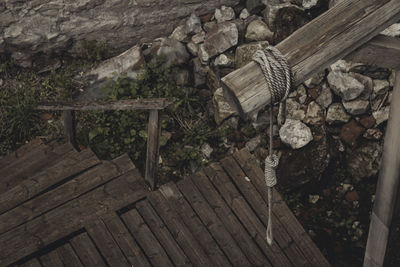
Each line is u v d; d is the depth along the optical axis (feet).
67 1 20.68
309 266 12.12
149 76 21.53
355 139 19.03
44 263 11.59
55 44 21.95
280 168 19.20
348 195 19.11
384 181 9.73
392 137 9.14
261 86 6.15
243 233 12.60
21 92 21.79
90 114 21.38
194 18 21.90
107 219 12.46
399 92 8.57
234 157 14.08
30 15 20.77
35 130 21.04
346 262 18.02
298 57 6.34
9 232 12.39
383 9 6.61
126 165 14.39
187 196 13.21
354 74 18.65
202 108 21.97
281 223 12.78
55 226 12.57
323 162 18.67
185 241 12.35
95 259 11.80
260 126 20.29
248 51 20.33
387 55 7.59
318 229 18.76
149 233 12.38
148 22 22.33
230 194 13.29
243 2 22.34
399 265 16.87
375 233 10.59
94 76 22.21
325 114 19.34
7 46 21.58
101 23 21.79
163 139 20.63
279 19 20.39
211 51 21.12
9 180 15.28
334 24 6.55
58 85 22.08
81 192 13.70
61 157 16.06
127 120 20.65
